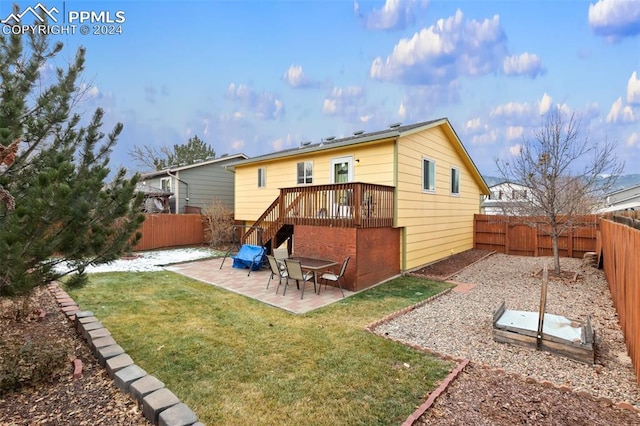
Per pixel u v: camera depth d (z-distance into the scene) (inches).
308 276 292.7
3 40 166.7
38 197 106.0
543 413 115.9
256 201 543.8
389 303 256.8
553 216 353.1
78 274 145.9
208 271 377.4
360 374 142.9
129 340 176.4
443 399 124.2
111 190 158.1
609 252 287.3
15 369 118.7
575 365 154.7
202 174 741.9
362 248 307.0
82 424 99.8
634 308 150.6
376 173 371.2
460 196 527.2
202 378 138.2
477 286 317.7
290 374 142.3
